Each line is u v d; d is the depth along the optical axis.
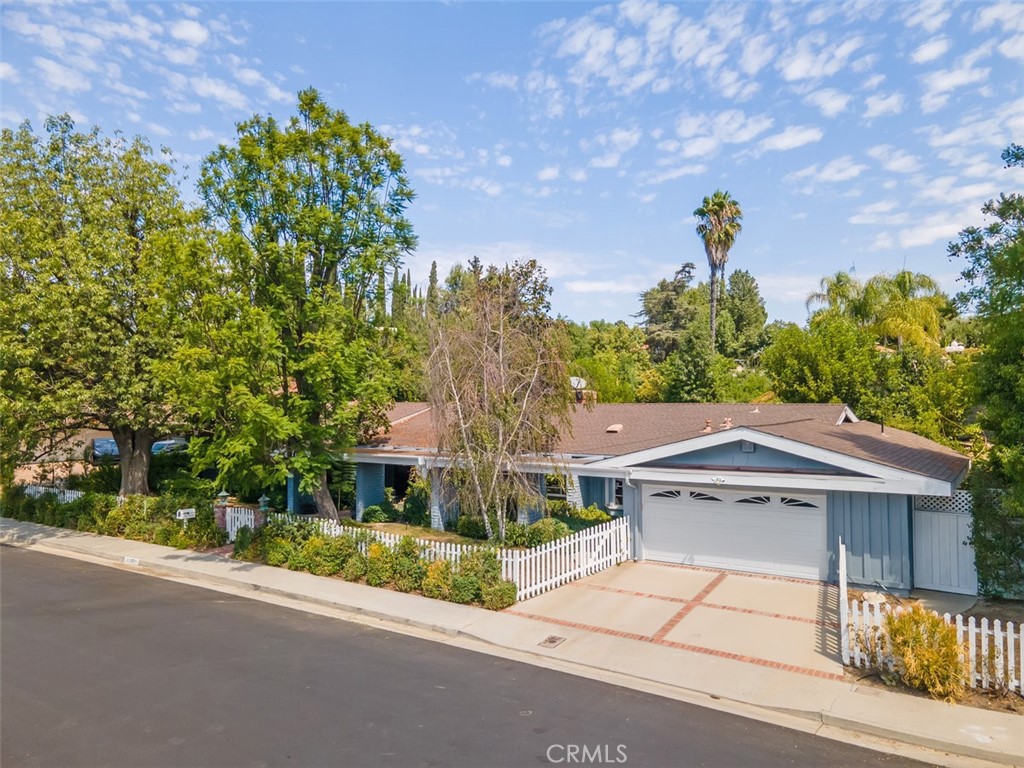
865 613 9.41
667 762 6.89
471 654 10.20
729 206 47.69
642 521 16.12
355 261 16.88
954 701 8.30
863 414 27.22
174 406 20.36
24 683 8.86
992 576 12.27
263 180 16.47
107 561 17.39
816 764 6.93
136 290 19.91
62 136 21.58
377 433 22.33
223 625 11.65
